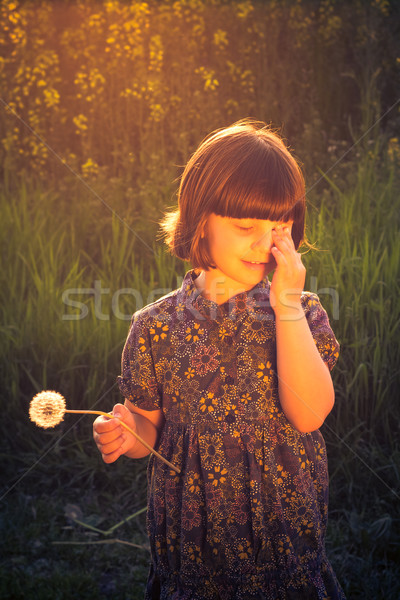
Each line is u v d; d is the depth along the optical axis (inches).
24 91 262.1
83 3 280.7
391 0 311.0
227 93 287.0
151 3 287.3
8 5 276.7
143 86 261.4
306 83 288.4
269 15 291.6
